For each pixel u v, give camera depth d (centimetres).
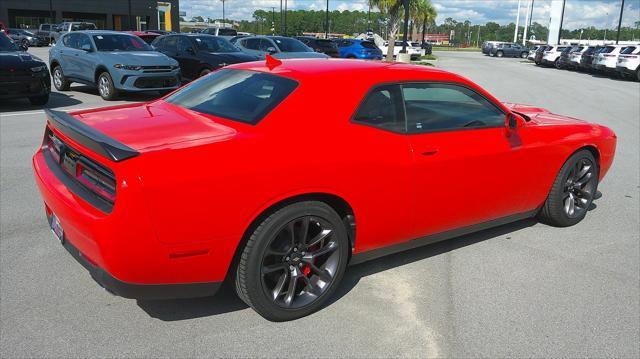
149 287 274
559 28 5253
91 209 273
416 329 314
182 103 370
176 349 288
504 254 427
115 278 268
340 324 317
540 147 430
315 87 325
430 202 365
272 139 296
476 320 326
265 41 1794
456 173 373
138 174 255
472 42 15150
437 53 6462
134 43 1348
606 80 2689
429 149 354
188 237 269
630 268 408
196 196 266
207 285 288
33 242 423
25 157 695
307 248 314
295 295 322
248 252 291
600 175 509
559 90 1980
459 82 386
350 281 372
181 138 291
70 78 1370
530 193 441
